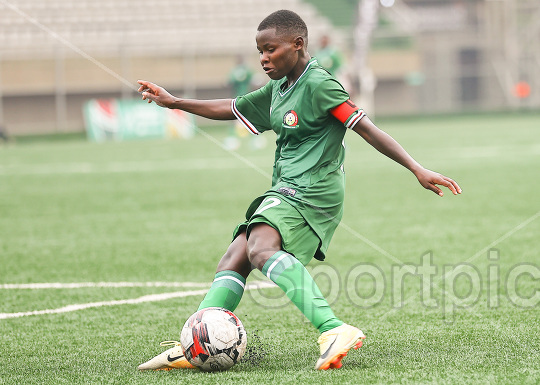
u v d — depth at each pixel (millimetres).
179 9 81375
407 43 90688
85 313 13766
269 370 9609
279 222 9773
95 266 18188
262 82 76000
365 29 87062
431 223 23234
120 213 27094
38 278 16984
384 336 11664
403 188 32188
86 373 9914
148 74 80250
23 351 11328
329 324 9430
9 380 9656
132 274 17188
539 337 11258
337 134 10234
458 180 33969
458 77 92688
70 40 76625
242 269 10172
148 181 36594
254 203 10328
